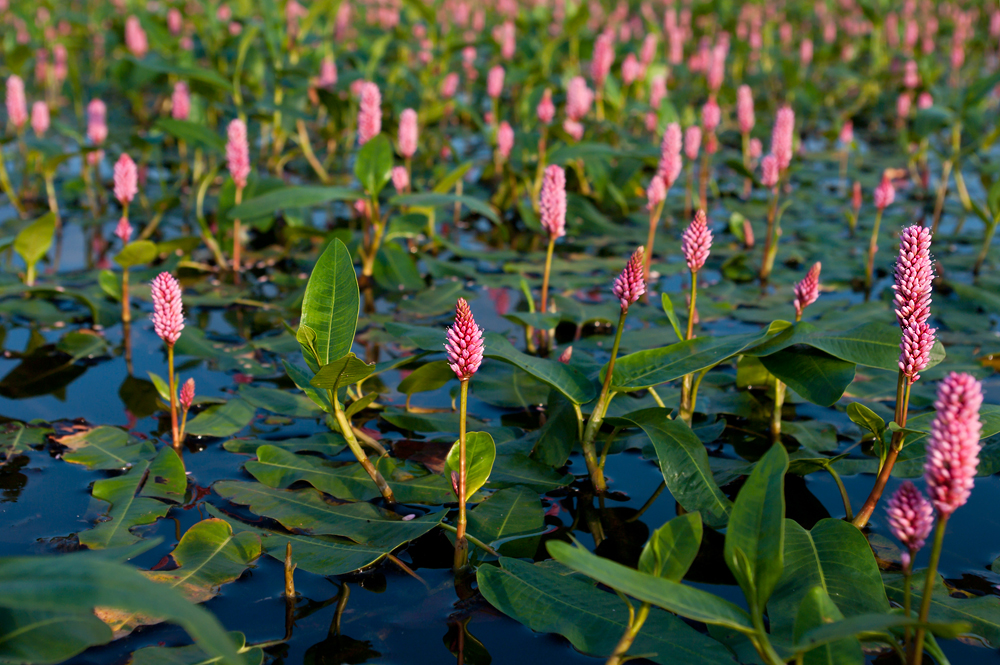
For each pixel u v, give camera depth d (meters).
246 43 5.20
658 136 6.04
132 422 2.50
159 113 7.73
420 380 2.38
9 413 2.54
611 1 14.05
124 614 1.61
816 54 10.32
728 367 2.98
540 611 1.61
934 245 4.68
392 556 1.86
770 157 3.95
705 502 1.93
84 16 10.13
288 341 3.07
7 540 1.85
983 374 2.78
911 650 1.38
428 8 7.52
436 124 7.50
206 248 4.51
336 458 2.27
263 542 1.85
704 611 1.29
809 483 2.22
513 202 5.28
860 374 2.82
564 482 2.12
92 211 5.11
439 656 1.55
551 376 2.13
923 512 1.31
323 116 7.73
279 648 1.55
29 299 3.53
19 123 4.93
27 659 1.28
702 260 2.19
